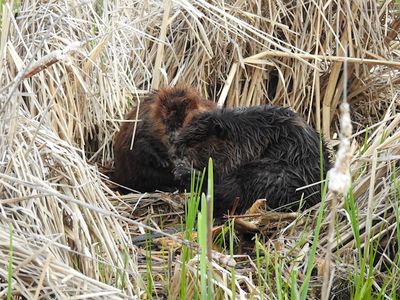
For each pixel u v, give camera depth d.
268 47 9.70
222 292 5.56
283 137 7.67
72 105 8.17
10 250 5.04
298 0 9.77
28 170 6.16
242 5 9.87
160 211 8.03
